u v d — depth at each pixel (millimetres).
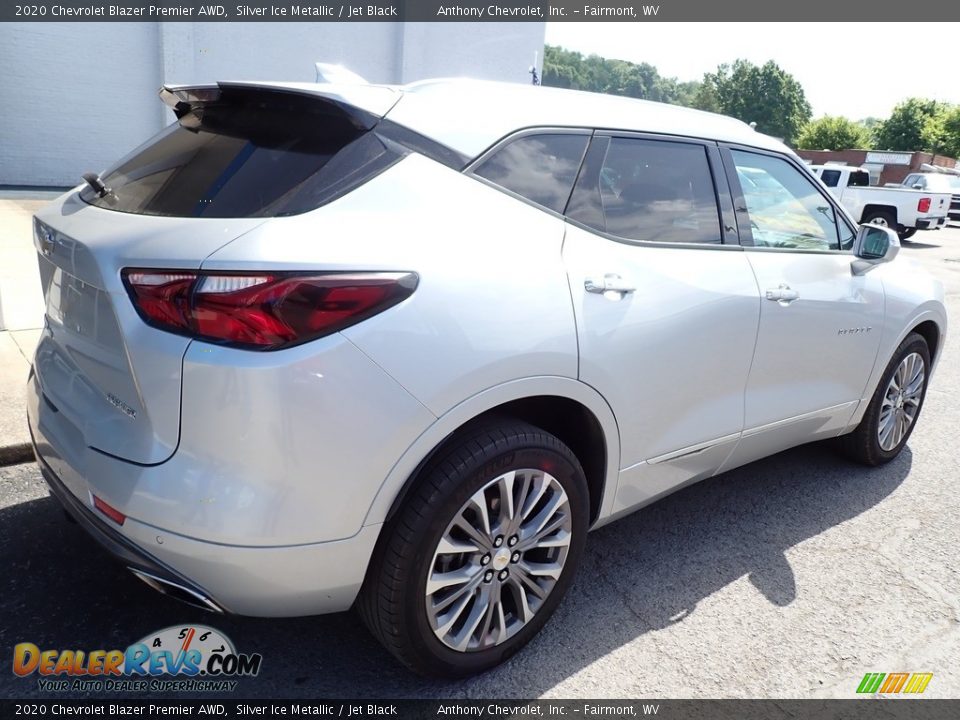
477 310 2076
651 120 2865
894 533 3557
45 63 13359
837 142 68750
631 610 2836
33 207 11117
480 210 2225
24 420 3781
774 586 3064
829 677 2559
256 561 1888
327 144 2133
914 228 18000
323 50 15258
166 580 1966
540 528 2361
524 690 2391
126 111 14227
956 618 2930
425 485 2082
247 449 1826
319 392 1837
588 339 2332
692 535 3422
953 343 7629
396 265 1958
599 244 2494
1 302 5082
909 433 4367
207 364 1803
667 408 2693
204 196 2062
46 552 2912
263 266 1804
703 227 2906
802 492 3930
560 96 2672
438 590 2197
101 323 2043
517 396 2182
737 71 91688
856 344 3584
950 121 63281
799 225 3402
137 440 1955
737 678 2520
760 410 3139
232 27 14281
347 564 2008
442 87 2424
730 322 2834
